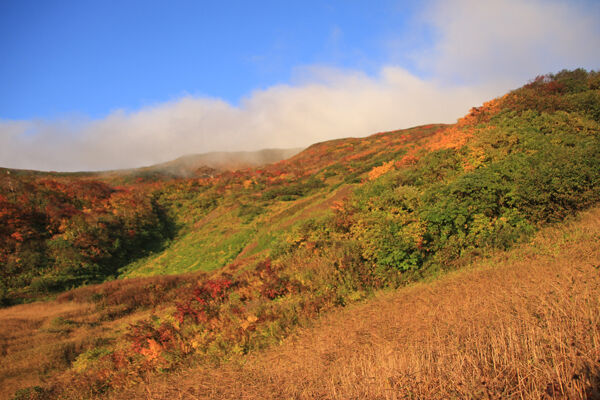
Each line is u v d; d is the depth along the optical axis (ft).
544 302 14.15
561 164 36.73
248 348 26.32
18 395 31.35
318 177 185.98
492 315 15.65
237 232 125.18
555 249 27.55
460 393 9.92
